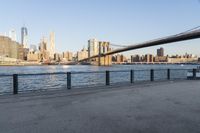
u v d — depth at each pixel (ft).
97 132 19.58
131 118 24.26
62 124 21.94
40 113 26.48
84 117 24.63
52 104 31.89
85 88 49.88
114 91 45.98
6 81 167.43
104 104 31.94
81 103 32.71
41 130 20.11
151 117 24.71
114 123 22.31
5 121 22.99
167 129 20.48
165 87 53.36
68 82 48.83
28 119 23.77
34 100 35.04
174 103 32.76
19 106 30.37
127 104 31.99
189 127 21.11
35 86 119.85
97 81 141.69
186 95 40.55
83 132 19.58
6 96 38.24
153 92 44.50
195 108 29.32
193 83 63.62
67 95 40.24
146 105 31.24
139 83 61.62
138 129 20.44
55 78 188.34
